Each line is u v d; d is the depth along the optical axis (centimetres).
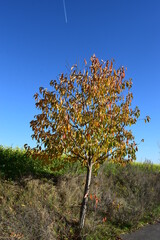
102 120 763
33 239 620
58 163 1091
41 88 793
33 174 958
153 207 1092
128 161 870
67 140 772
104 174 1241
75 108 762
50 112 768
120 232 812
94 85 788
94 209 895
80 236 717
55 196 848
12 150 1127
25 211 696
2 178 871
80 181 1023
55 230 717
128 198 1061
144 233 824
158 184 1340
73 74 803
